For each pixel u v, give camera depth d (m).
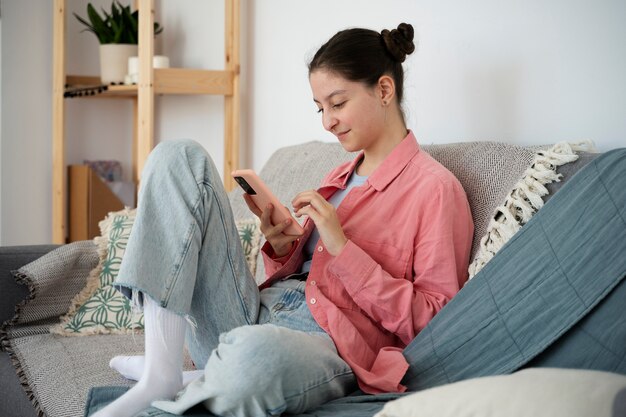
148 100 2.78
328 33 2.49
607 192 1.20
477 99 1.91
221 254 1.48
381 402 1.26
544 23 1.72
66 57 3.34
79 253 1.96
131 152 3.54
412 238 1.45
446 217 1.43
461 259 1.46
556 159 1.40
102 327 1.91
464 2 1.93
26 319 1.89
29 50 3.26
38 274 1.88
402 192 1.50
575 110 1.66
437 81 2.03
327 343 1.38
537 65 1.75
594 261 1.18
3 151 3.22
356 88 1.53
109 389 1.34
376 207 1.52
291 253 1.63
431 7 2.04
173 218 1.40
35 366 1.68
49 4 3.29
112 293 1.94
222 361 1.17
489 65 1.87
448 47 1.99
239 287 1.51
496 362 1.25
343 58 1.52
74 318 1.91
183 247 1.39
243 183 1.58
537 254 1.25
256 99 2.93
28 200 3.30
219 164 3.17
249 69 2.97
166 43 3.34
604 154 1.24
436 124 2.04
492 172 1.54
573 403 0.89
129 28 3.11
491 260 1.31
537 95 1.75
